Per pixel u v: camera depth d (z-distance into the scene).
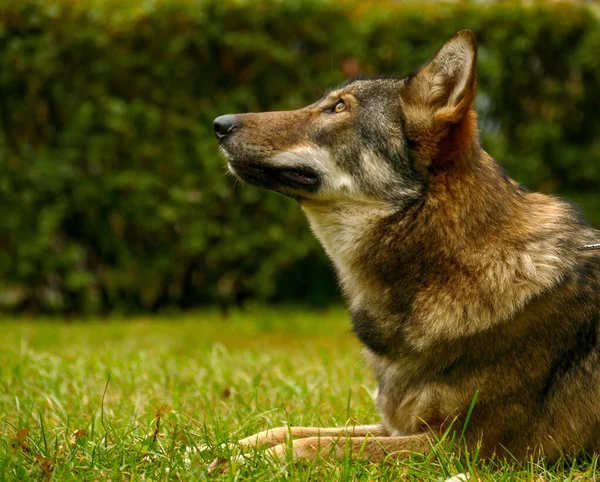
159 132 16.33
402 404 6.90
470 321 6.52
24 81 15.99
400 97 7.29
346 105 7.55
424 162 7.00
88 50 15.93
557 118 17.84
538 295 6.54
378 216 7.15
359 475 6.07
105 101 15.91
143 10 15.73
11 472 5.79
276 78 16.64
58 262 16.47
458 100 6.90
